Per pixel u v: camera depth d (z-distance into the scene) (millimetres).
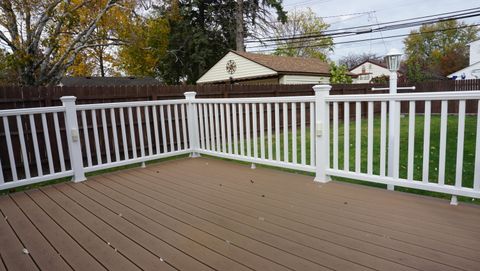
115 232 2289
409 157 2758
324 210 2547
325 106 3205
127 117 5941
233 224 2336
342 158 5137
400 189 3500
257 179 3516
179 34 19078
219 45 20141
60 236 2258
